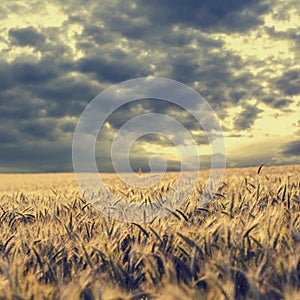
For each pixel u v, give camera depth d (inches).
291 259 143.3
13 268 154.3
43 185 892.0
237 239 164.4
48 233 211.0
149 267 153.0
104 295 136.3
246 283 147.9
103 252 164.9
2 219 266.7
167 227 188.9
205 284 147.5
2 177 1683.1
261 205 226.8
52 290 143.6
